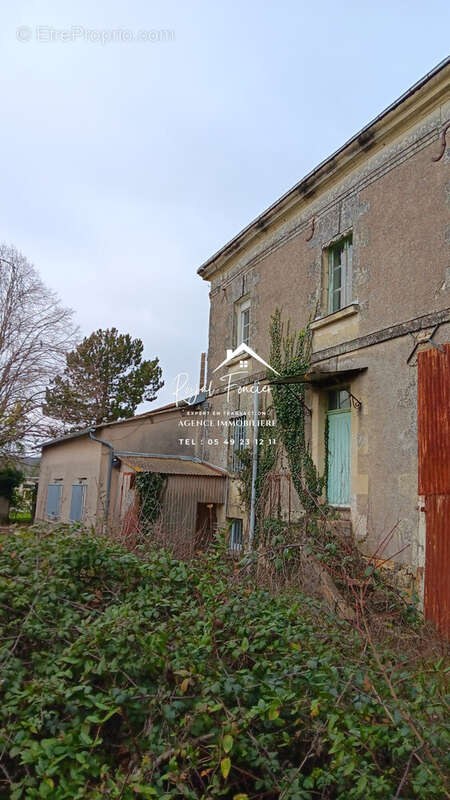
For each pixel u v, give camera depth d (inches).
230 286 522.6
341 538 294.4
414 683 124.7
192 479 451.5
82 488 525.7
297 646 128.2
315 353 381.4
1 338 837.8
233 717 100.4
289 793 92.8
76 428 1139.3
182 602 149.9
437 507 263.9
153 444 524.1
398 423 300.4
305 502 369.7
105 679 115.3
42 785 90.7
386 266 323.0
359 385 335.0
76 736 101.2
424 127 305.9
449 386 267.4
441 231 287.1
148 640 119.1
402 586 277.3
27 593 138.0
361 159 353.1
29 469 1020.5
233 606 141.7
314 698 110.3
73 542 168.2
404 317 305.1
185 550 273.1
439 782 91.4
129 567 166.6
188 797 91.9
